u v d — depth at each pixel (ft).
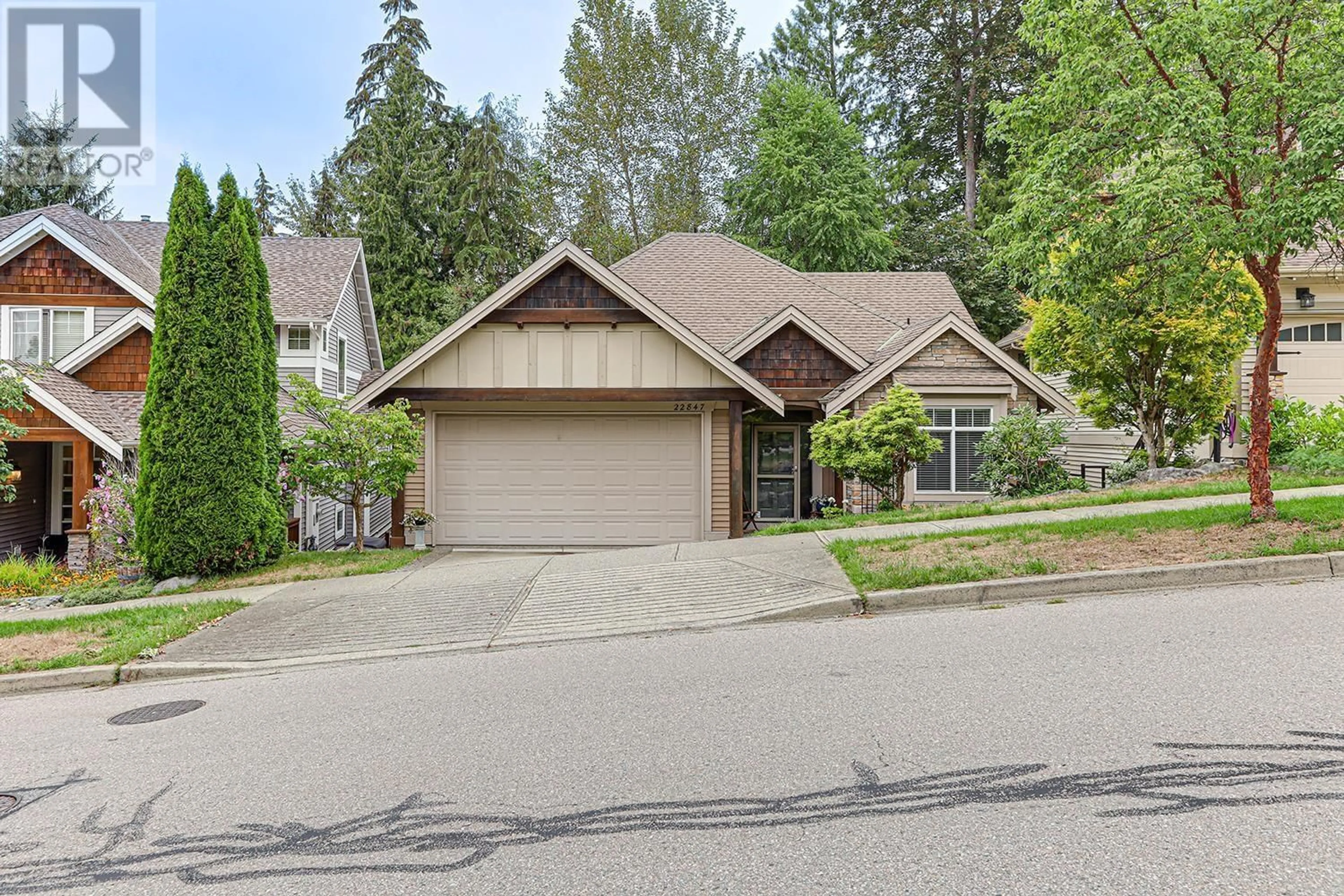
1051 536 30.66
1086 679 17.70
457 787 14.64
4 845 13.61
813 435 47.47
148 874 12.32
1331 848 10.91
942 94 123.24
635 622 26.50
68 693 24.39
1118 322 34.01
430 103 136.05
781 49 143.54
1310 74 27.07
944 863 11.05
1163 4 28.02
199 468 39.55
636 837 12.35
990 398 52.60
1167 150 27.07
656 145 122.21
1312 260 52.26
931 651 20.59
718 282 70.95
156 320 40.16
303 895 11.38
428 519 52.19
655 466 54.19
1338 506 29.99
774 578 29.60
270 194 159.94
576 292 51.31
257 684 23.29
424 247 126.93
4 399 43.34
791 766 14.47
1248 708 15.62
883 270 105.40
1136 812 12.09
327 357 74.18
